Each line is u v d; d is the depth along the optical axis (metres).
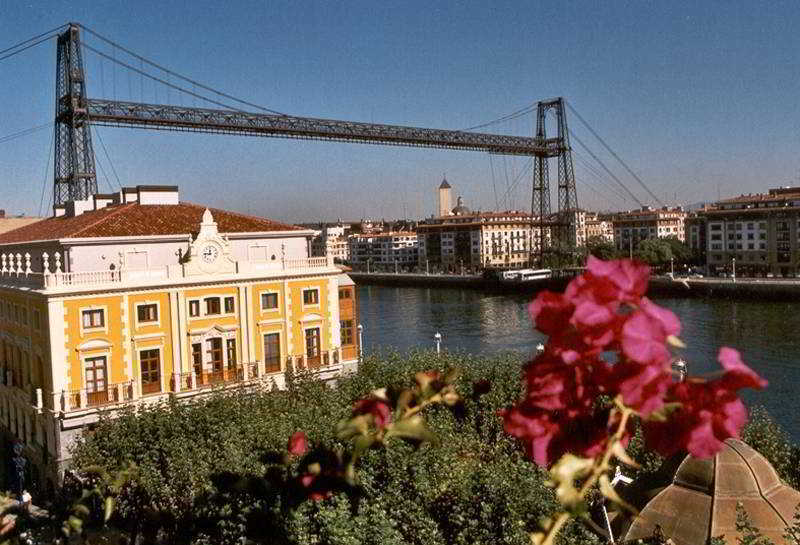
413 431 3.09
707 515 16.42
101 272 45.44
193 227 52.03
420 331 118.88
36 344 45.84
